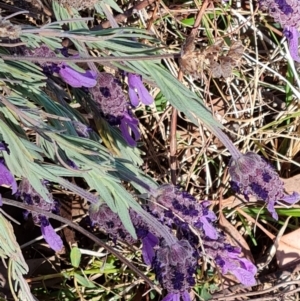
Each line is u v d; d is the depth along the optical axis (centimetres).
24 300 32
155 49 31
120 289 38
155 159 40
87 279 37
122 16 37
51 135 29
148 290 37
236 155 31
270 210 31
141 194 32
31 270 37
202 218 31
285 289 39
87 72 31
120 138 34
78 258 37
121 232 31
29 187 30
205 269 38
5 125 28
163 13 40
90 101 33
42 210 30
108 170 30
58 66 30
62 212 38
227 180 40
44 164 29
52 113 31
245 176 31
